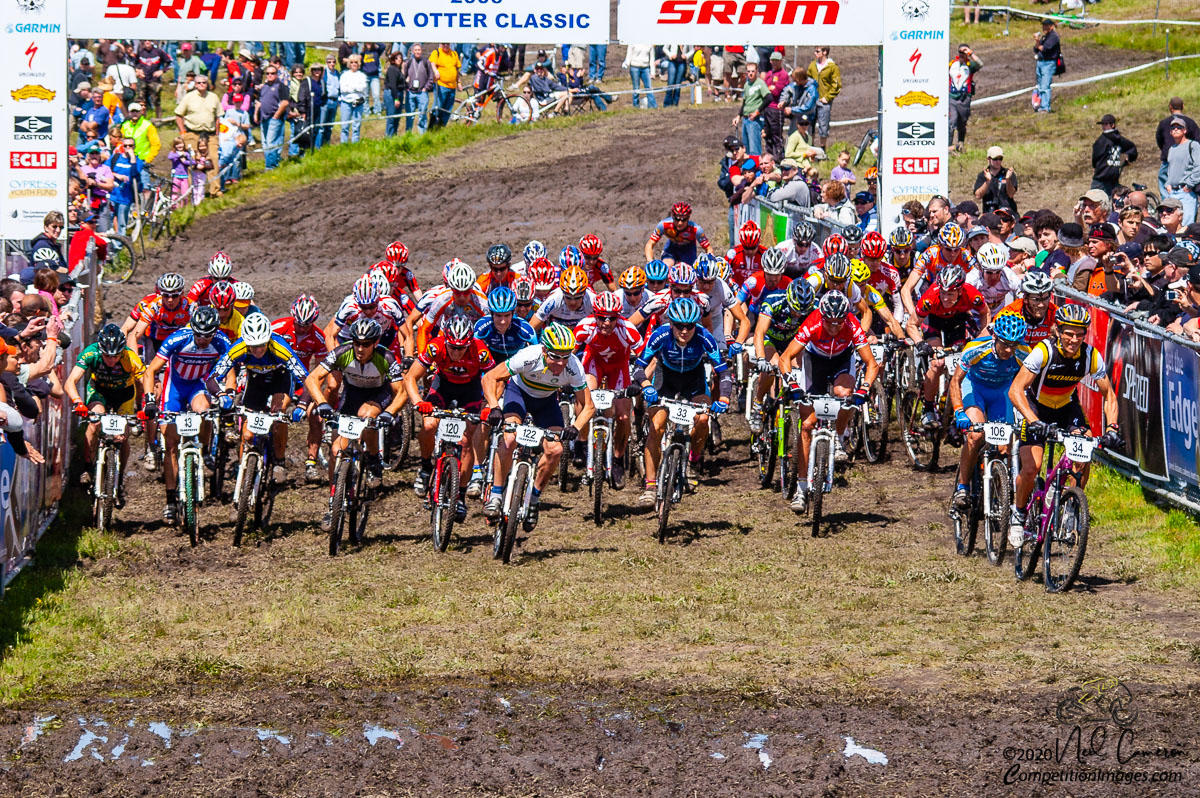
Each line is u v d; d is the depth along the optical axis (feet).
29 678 56.39
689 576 70.95
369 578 71.41
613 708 52.34
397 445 101.35
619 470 84.99
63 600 67.77
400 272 97.09
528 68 268.21
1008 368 71.92
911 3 117.91
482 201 191.83
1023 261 100.89
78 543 77.71
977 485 73.92
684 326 75.97
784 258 91.66
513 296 74.79
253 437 79.25
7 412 64.28
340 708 52.80
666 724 50.57
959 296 87.56
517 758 47.73
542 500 88.99
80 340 99.91
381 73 252.83
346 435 74.08
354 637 61.67
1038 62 219.00
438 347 76.23
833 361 79.92
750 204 160.35
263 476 82.28
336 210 188.96
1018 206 168.25
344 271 156.66
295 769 47.01
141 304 89.15
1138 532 76.13
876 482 91.50
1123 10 300.20
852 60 297.53
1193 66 238.27
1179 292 82.23
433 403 78.48
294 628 63.10
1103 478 86.84
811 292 78.74
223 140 199.41
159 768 47.24
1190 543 72.43
